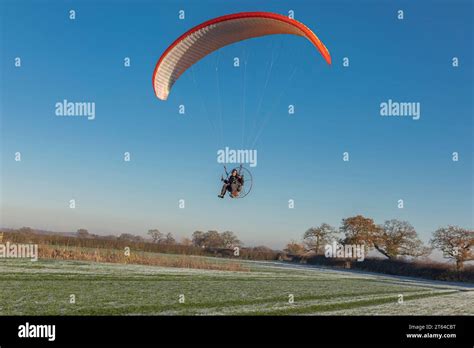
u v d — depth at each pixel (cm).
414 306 2283
